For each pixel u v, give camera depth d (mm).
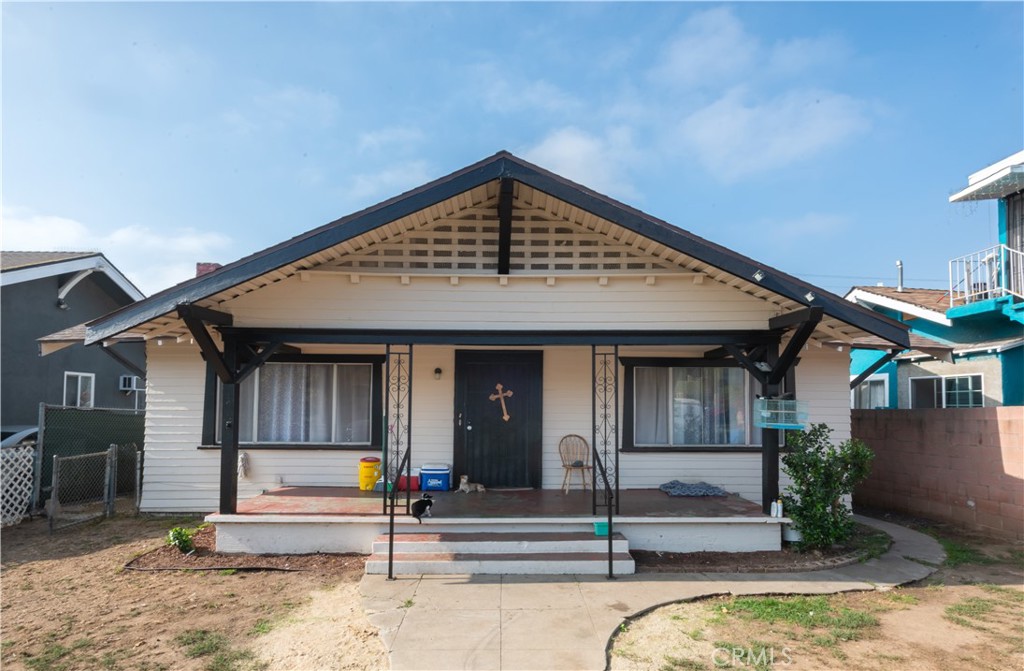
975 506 9453
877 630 5395
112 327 7000
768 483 7879
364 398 9906
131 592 6332
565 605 5863
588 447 9758
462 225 8500
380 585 6422
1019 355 12094
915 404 14773
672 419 9977
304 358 9820
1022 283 12617
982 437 9359
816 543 7559
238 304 8195
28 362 13828
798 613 5758
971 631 5395
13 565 7305
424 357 9859
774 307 8359
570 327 8484
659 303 8500
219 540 7539
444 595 6125
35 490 9883
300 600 6086
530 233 8516
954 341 13984
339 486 9734
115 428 12328
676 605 5965
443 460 9727
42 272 13773
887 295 15398
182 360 9914
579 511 7965
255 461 9773
